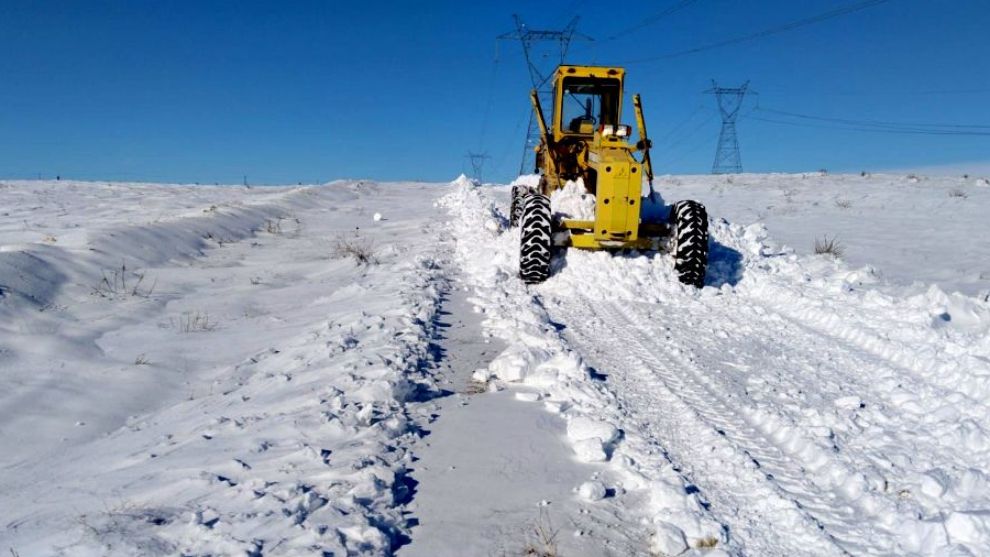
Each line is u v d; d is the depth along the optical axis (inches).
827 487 147.3
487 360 233.1
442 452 160.9
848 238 621.0
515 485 145.6
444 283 361.1
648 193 433.1
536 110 430.6
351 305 319.0
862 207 874.8
